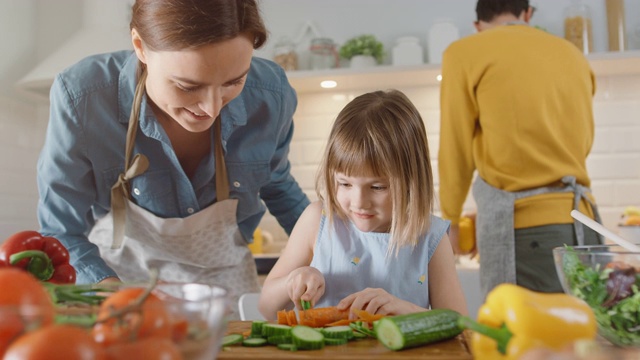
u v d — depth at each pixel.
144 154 1.41
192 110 1.10
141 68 1.31
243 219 1.62
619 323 0.83
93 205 1.51
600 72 2.80
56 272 0.92
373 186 1.26
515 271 1.81
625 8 2.77
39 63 3.01
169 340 0.51
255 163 1.51
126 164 1.39
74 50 2.88
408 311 1.07
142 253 1.56
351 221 1.37
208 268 1.60
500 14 2.18
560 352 0.50
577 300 0.73
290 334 0.86
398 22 2.98
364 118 1.26
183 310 0.54
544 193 1.79
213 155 1.44
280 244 2.96
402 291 1.32
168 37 1.00
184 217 1.52
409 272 1.33
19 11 2.94
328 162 1.30
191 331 0.54
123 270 1.60
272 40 3.04
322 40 2.82
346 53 2.83
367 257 1.34
